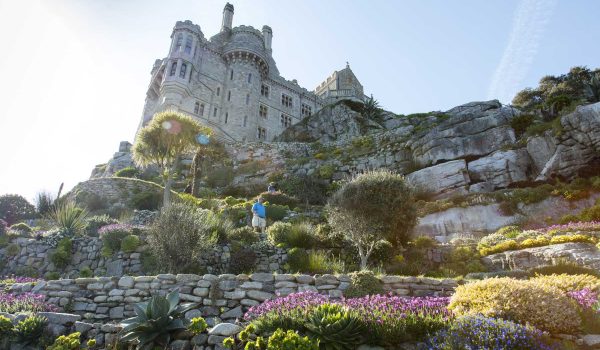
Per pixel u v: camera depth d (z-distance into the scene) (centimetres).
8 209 2966
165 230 1209
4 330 699
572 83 5022
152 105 5834
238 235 1545
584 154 2178
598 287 715
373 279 885
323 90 8112
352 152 3588
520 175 2412
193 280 923
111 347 661
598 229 1416
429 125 3503
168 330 672
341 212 1466
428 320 627
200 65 5588
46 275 1400
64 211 1712
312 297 777
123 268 1335
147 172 3822
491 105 3306
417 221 1627
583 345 569
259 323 654
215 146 3859
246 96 5747
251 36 6228
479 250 1438
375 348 593
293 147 4072
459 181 2506
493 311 620
